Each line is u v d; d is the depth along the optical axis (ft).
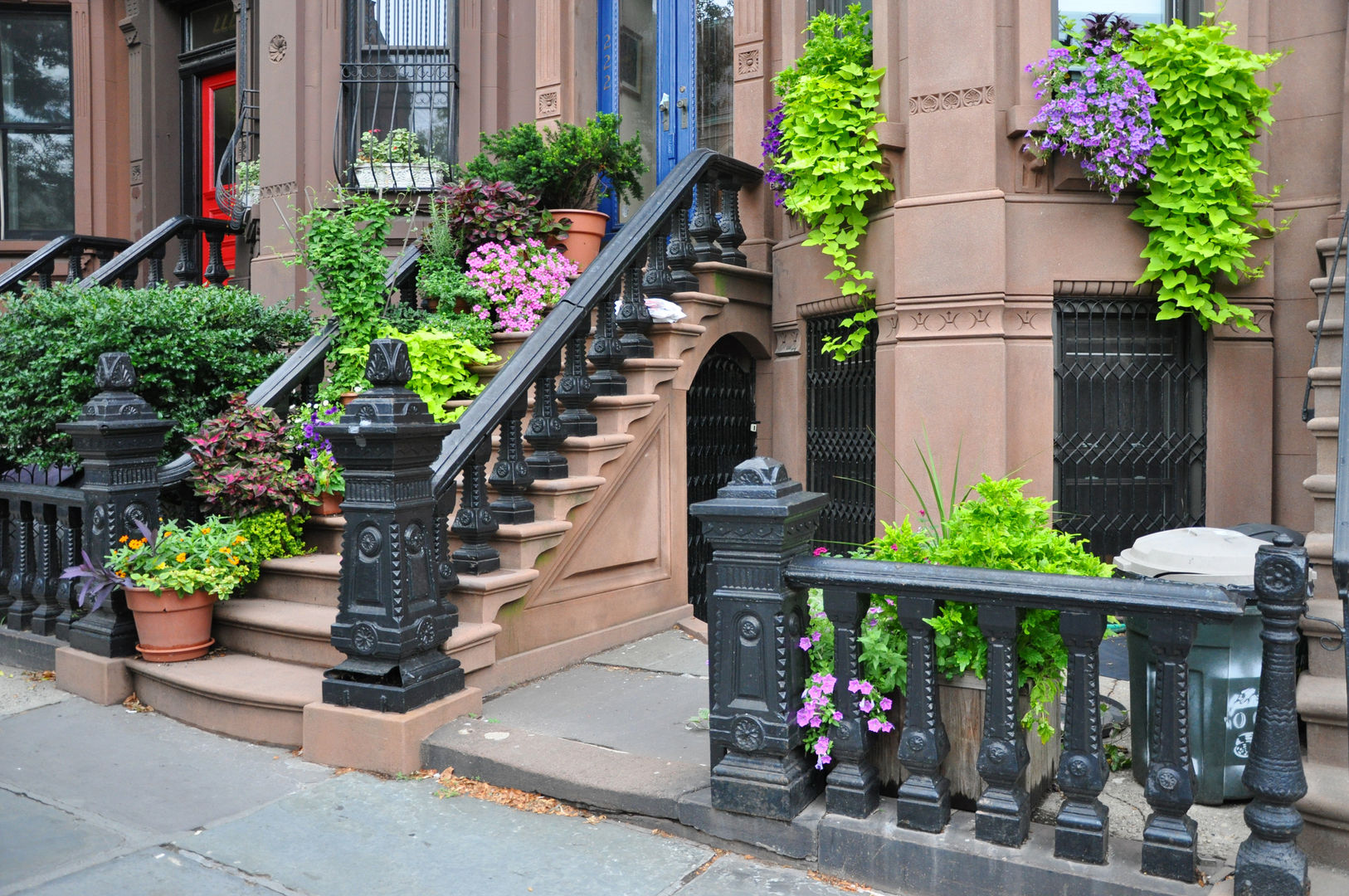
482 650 14.21
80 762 13.12
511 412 15.31
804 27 20.45
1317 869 9.25
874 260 18.61
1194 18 17.53
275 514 16.66
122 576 15.07
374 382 12.72
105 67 35.01
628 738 12.75
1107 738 12.16
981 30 16.75
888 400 18.30
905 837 9.57
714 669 10.43
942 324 17.13
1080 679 9.04
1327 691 10.20
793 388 20.98
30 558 17.79
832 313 20.11
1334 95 16.93
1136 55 16.49
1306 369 17.12
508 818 11.28
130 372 16.03
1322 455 12.13
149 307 20.26
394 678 12.78
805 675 10.52
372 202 20.22
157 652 15.14
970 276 16.79
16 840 10.90
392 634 12.53
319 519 17.29
